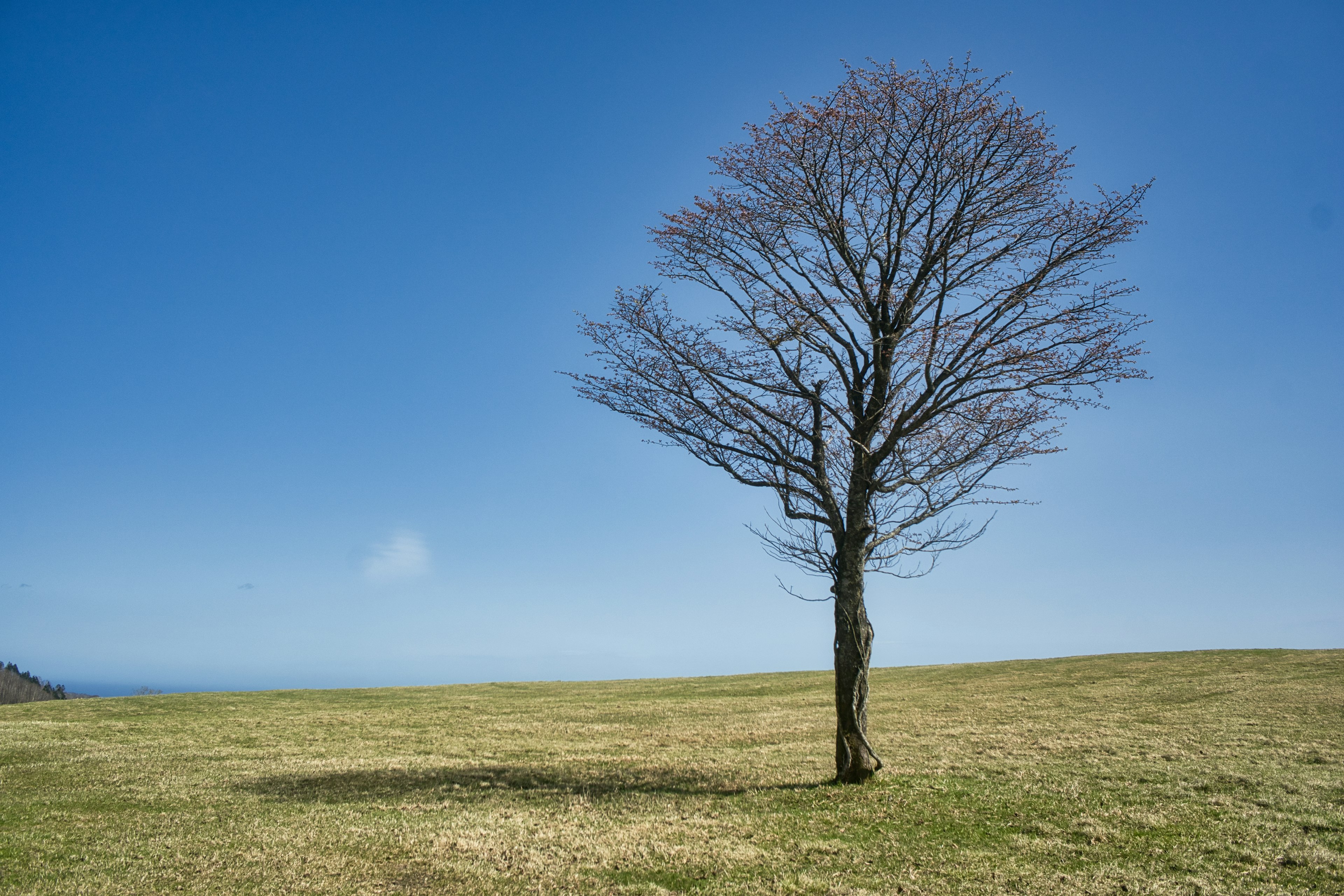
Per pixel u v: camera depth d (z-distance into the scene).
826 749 20.84
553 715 31.08
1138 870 9.38
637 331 15.92
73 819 13.08
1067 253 14.41
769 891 9.12
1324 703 23.75
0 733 25.22
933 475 15.19
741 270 15.90
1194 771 14.98
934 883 9.16
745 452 15.66
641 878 9.70
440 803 14.30
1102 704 27.70
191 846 11.19
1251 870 9.29
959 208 14.72
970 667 44.38
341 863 10.33
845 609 14.79
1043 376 14.41
